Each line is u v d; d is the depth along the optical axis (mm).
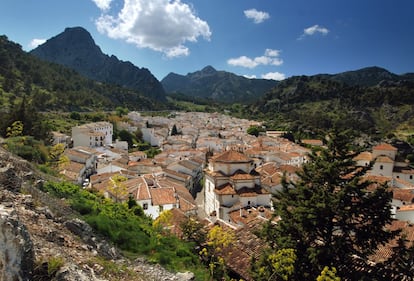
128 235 17656
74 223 14703
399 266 14016
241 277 17891
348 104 181625
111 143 111812
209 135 136750
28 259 8992
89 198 22688
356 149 17703
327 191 15906
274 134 142125
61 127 103812
